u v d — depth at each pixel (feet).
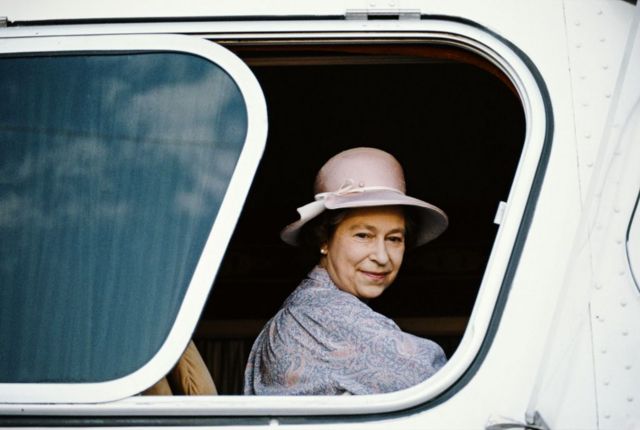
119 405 8.55
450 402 8.50
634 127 9.18
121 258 8.99
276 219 21.56
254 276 21.71
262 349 10.66
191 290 8.90
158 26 9.63
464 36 9.66
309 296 10.57
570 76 9.41
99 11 9.66
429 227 11.05
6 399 8.61
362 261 10.75
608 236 8.91
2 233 9.07
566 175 9.09
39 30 9.60
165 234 9.04
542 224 8.97
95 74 9.44
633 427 8.43
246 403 8.48
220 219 9.05
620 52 9.46
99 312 8.87
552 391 8.53
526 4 9.67
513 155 19.75
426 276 21.07
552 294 8.78
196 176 9.17
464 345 8.68
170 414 8.53
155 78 9.43
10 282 8.96
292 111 18.88
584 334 8.66
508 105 18.38
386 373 9.73
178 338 8.79
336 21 9.70
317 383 9.86
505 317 8.73
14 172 9.21
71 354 8.79
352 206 10.53
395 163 10.93
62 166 9.21
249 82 9.36
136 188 9.16
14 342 8.83
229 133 9.27
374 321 10.09
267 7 9.69
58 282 8.95
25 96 9.39
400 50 9.87
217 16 9.66
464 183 20.54
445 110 18.62
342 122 19.16
